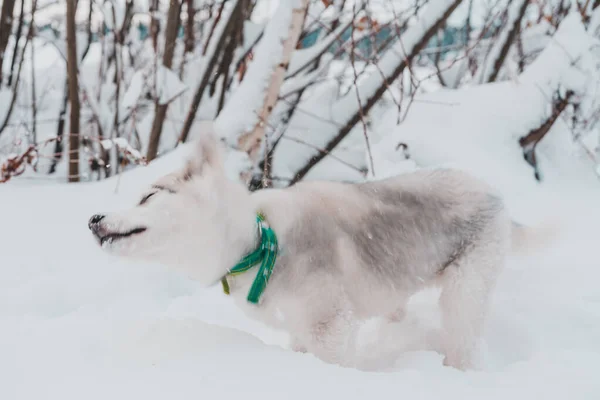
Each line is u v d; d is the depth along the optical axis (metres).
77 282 3.59
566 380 2.20
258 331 3.15
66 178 5.46
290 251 2.50
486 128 5.23
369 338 3.20
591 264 3.83
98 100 6.13
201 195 2.39
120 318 2.98
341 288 2.53
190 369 2.15
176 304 3.43
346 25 5.57
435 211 2.81
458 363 2.84
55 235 4.12
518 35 6.42
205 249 2.43
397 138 5.17
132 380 2.07
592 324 3.12
